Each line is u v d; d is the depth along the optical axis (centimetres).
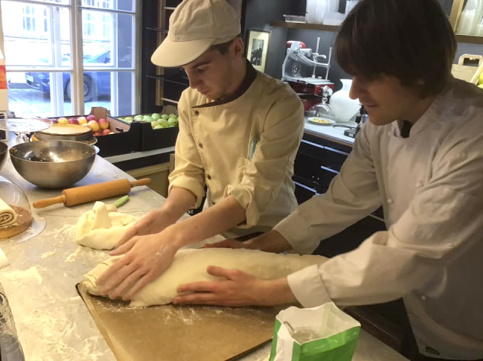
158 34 295
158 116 275
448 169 72
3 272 98
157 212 119
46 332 81
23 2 247
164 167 255
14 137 194
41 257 106
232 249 106
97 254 109
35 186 146
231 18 110
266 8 297
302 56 303
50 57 271
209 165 138
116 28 291
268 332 84
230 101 124
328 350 60
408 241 74
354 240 245
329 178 256
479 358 103
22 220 118
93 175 158
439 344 106
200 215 108
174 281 93
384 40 64
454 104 80
